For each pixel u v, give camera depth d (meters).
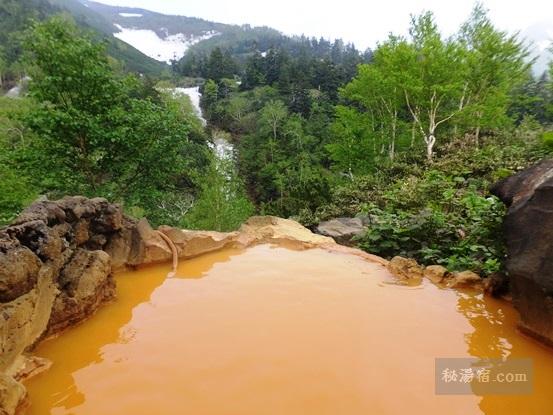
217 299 4.38
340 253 6.21
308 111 62.81
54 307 3.60
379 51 23.42
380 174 18.64
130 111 11.45
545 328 3.53
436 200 8.80
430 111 21.69
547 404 2.79
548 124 27.12
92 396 2.80
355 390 2.85
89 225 4.91
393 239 6.82
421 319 3.99
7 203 12.52
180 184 21.64
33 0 112.12
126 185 11.84
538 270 3.51
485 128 23.59
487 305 4.39
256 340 3.50
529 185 4.30
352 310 4.14
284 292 4.59
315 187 15.32
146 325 3.80
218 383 2.92
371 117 26.70
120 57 116.44
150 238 5.50
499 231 5.11
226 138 58.12
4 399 2.43
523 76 22.61
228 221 14.38
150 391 2.84
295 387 2.87
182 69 111.75
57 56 9.97
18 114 10.43
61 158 10.84
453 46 20.62
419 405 2.72
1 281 2.92
